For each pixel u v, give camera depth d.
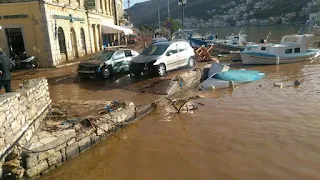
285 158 6.57
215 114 9.88
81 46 25.52
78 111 8.99
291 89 13.11
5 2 18.61
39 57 19.34
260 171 6.08
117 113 8.70
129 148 7.56
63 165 6.77
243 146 7.27
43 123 7.85
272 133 8.01
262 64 21.81
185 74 14.69
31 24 18.81
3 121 5.70
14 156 5.94
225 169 6.23
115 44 37.50
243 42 32.25
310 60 22.84
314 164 6.26
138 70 14.17
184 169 6.36
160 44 15.68
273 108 10.28
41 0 18.27
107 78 14.77
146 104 10.24
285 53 21.91
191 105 10.96
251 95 12.31
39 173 6.24
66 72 17.30
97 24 30.00
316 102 10.77
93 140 7.69
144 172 6.36
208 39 37.03
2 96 6.09
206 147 7.33
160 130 8.62
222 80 14.77
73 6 23.52
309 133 7.91
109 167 6.66
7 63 8.13
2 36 19.03
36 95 7.70
